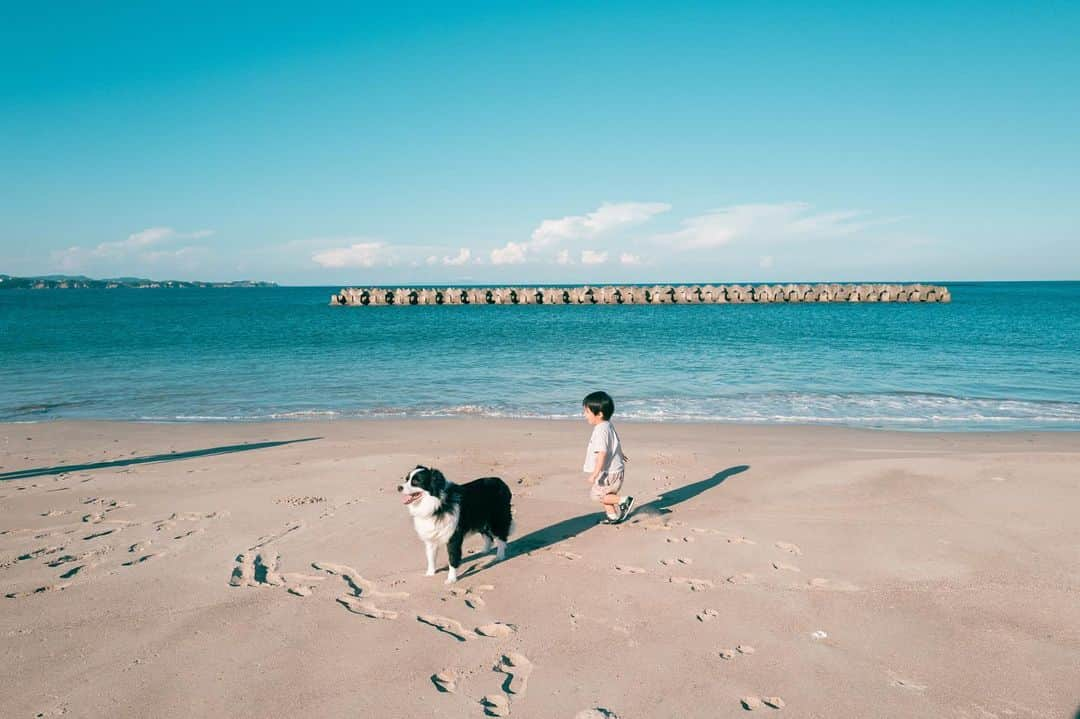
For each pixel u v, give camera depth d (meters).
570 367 17.89
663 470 7.68
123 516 6.05
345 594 4.44
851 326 34.41
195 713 3.11
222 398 13.48
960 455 8.22
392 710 3.12
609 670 3.45
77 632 3.90
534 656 3.61
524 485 7.06
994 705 3.11
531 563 4.96
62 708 3.15
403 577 4.71
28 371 17.42
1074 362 18.41
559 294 70.62
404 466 7.81
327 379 15.98
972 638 3.72
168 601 4.32
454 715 3.08
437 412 11.99
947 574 4.61
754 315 47.25
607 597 4.34
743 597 4.30
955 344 23.48
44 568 4.85
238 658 3.60
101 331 32.59
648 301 69.94
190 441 9.48
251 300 97.56
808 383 15.04
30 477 7.45
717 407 12.31
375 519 5.93
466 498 4.73
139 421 11.30
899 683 3.29
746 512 6.09
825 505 6.25
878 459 7.95
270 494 6.70
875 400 12.98
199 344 25.22
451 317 48.03
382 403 12.90
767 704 3.14
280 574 4.76
